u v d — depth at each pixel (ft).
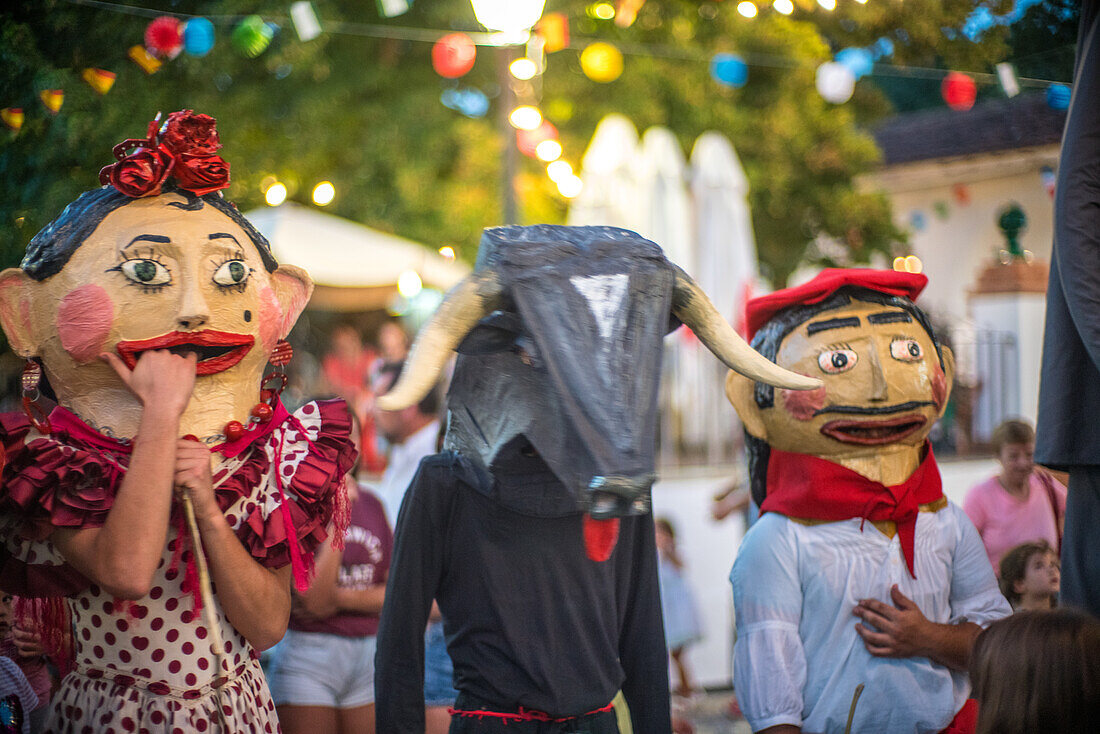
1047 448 8.55
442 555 8.06
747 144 38.37
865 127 41.60
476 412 7.75
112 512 6.54
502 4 13.65
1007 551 11.44
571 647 7.86
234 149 20.13
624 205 25.02
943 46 14.44
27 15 10.64
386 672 7.98
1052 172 16.66
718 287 26.25
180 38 11.39
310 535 7.43
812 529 9.16
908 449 9.36
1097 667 6.51
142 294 6.81
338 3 32.48
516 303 7.09
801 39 34.19
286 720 11.07
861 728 8.83
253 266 7.29
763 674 8.87
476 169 37.17
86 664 7.17
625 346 6.91
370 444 22.26
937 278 37.86
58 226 6.98
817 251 41.63
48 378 7.12
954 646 8.80
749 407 9.55
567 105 37.55
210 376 7.20
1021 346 22.94
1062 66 12.74
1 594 8.34
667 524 18.38
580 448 6.85
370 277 27.66
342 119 35.96
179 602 7.16
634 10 17.66
